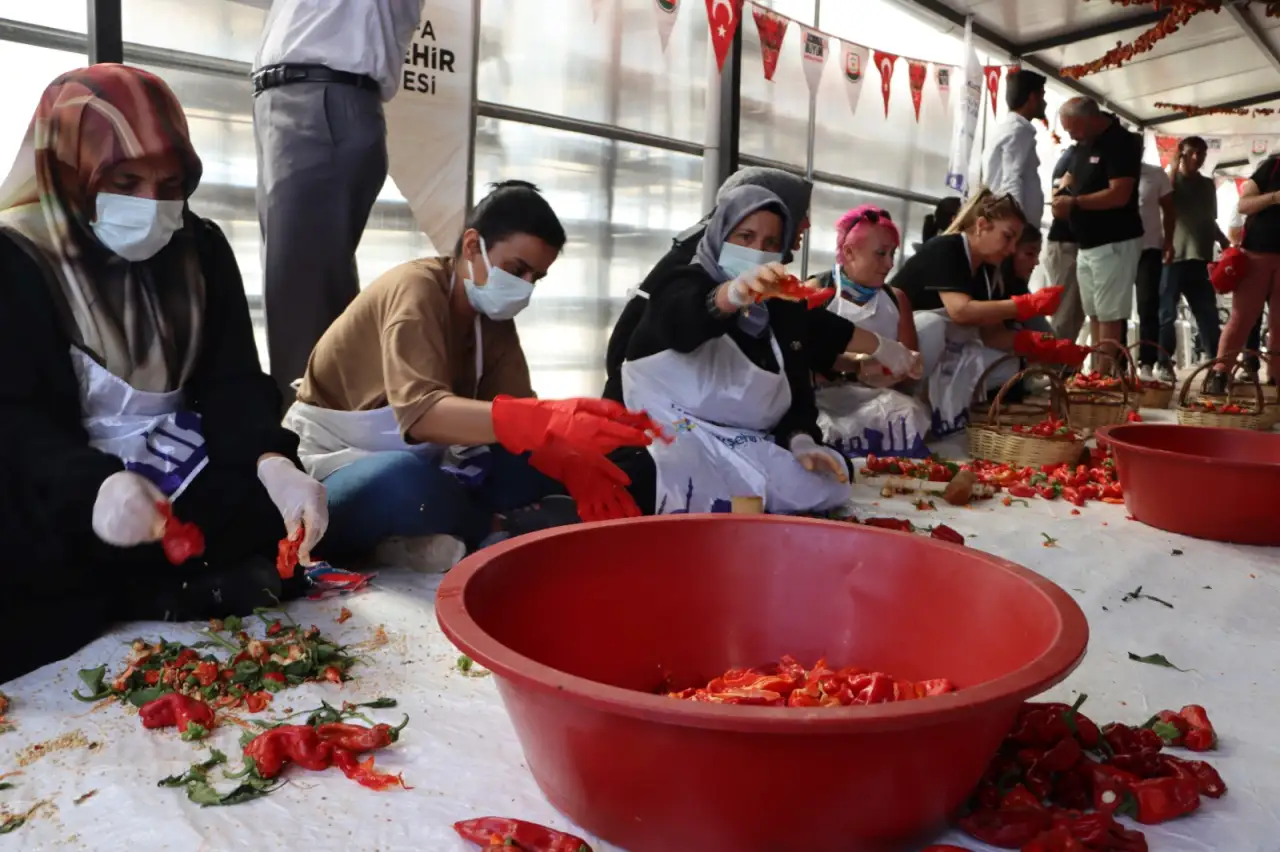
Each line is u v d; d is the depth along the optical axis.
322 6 2.93
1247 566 2.61
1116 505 3.38
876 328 4.02
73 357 1.90
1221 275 5.96
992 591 1.48
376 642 1.91
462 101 4.22
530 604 1.51
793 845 1.13
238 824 1.25
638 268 5.44
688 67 5.49
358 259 4.07
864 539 1.67
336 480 2.29
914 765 1.10
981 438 4.01
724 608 1.72
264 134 3.02
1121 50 7.72
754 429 2.95
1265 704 1.72
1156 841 1.27
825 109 6.79
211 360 2.08
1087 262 6.35
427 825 1.26
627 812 1.17
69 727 1.52
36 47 3.01
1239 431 3.29
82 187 1.79
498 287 2.31
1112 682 1.80
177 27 3.35
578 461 2.29
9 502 1.72
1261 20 8.55
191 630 1.94
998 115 8.95
